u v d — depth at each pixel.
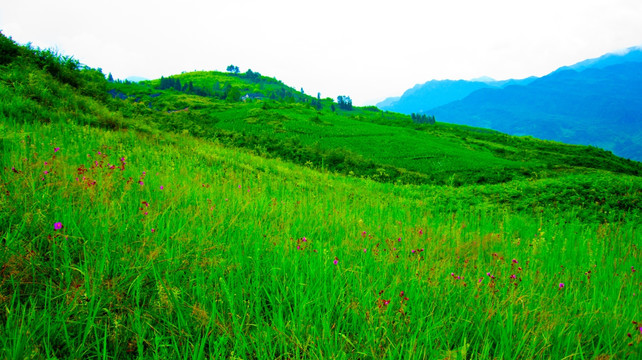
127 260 2.45
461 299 2.84
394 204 11.45
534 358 2.12
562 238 7.18
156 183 5.48
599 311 2.78
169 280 2.36
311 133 91.62
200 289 2.38
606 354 2.06
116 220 3.10
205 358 1.89
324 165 38.50
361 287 2.76
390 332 2.16
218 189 6.33
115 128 15.16
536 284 3.35
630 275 4.27
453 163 70.69
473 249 5.10
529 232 8.02
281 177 15.46
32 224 2.63
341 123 114.31
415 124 149.50
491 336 2.35
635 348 2.21
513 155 103.62
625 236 7.98
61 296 2.06
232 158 16.58
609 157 117.06
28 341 1.67
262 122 98.94
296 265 3.02
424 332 2.16
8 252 2.20
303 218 5.48
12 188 3.24
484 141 132.38
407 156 75.50
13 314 1.81
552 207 12.88
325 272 2.91
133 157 9.84
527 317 2.49
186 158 12.53
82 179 3.94
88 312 1.96
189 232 3.23
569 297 3.12
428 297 2.75
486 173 51.59
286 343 1.98
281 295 2.61
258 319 2.14
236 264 2.85
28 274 2.15
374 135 97.88
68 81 20.69
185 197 4.91
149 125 19.64
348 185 19.00
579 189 14.73
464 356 1.93
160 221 3.45
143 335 1.87
